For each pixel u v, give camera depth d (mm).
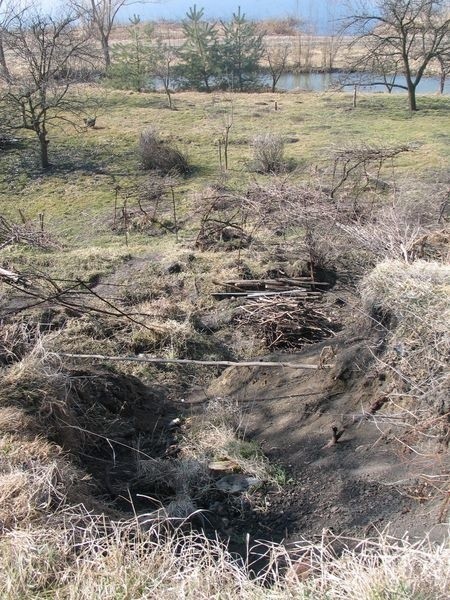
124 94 23531
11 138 17766
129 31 31469
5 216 13078
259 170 14578
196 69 26109
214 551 3633
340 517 4250
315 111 20797
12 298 8297
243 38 26750
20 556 3174
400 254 7055
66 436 4914
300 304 7664
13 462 4098
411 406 4801
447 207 9641
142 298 8547
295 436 5230
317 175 12664
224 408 5762
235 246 10062
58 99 16062
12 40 17328
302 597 2973
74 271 9430
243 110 20953
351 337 6121
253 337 7445
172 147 16484
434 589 2914
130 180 14758
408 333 5172
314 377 5848
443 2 21375
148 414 5957
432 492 4141
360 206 9773
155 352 7207
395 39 23641
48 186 14766
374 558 3270
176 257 9594
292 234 10219
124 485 4824
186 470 4844
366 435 4930
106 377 5992
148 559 3262
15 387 4996
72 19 22062
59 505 3746
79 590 3031
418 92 28516
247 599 3031
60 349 6637
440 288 5418
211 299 8344
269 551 3875
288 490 4648
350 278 8336
